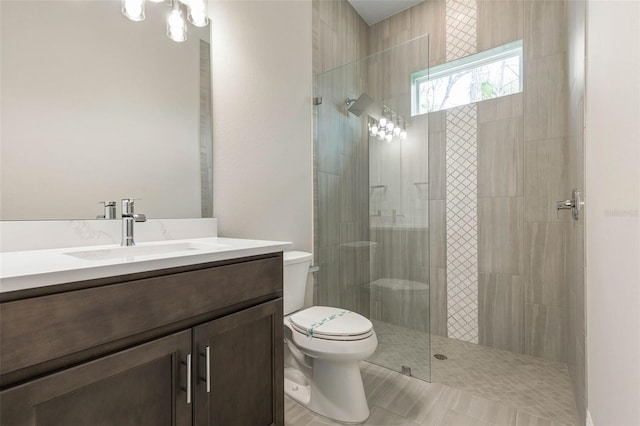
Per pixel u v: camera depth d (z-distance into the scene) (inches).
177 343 31.3
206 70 59.5
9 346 21.3
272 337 43.4
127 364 27.3
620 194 33.8
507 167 86.9
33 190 39.1
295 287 65.7
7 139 37.4
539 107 82.7
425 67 76.0
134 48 49.2
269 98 73.6
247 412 39.6
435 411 59.3
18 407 21.5
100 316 25.8
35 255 34.0
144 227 49.6
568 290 74.8
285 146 78.4
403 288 78.5
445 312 96.0
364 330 55.2
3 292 21.0
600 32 41.6
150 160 50.9
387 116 82.0
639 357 28.5
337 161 88.8
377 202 83.9
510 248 86.4
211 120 60.1
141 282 28.6
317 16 90.0
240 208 65.9
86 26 44.0
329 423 56.1
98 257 38.3
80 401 24.8
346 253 88.4
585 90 50.3
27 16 38.9
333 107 89.0
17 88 38.1
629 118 31.2
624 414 32.6
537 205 82.7
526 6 84.0
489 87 92.0
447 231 95.9
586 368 49.8
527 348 83.9
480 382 70.0
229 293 37.2
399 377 72.9
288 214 79.0
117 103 47.1
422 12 101.8
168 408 30.6
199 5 53.2
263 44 72.1
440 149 97.2
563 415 57.9
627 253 31.6
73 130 42.6
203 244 46.9
